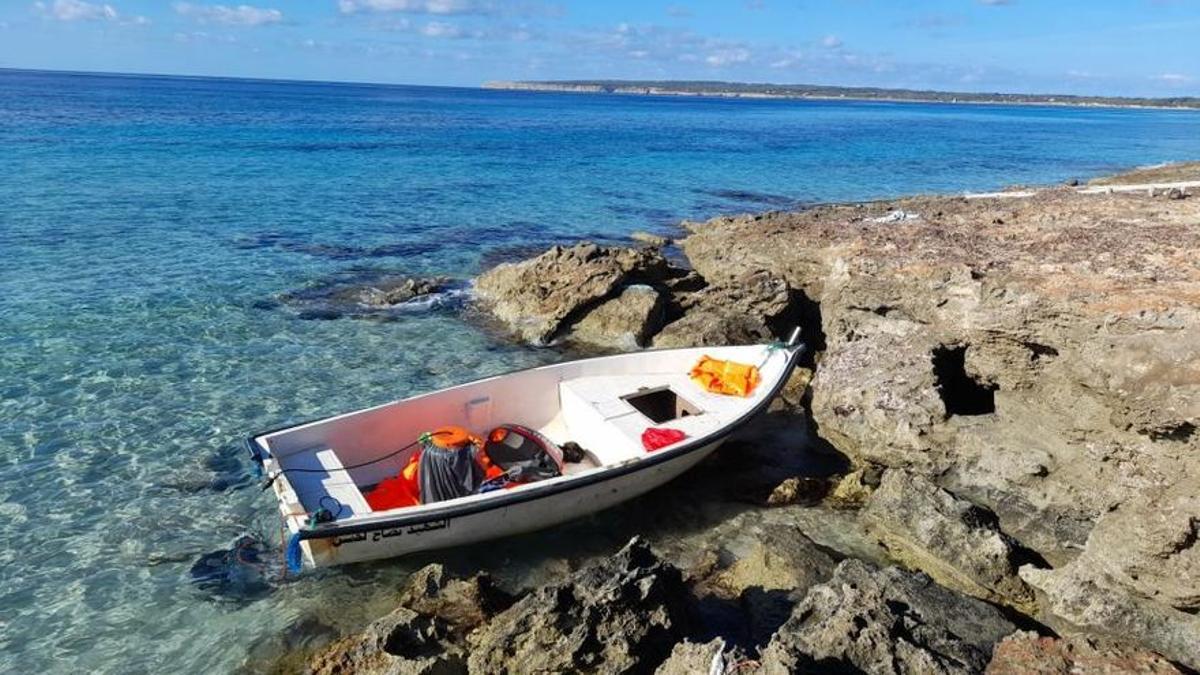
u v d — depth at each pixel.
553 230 34.44
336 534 10.16
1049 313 11.91
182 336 20.09
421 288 23.92
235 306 22.48
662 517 12.91
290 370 18.50
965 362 13.42
